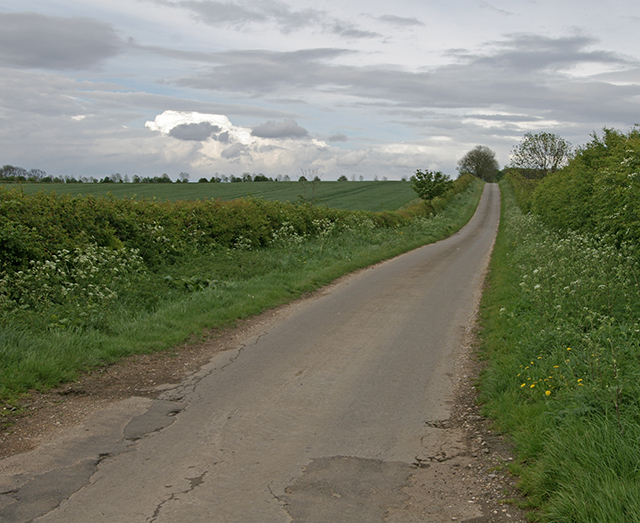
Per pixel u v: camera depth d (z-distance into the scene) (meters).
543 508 3.21
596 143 17.53
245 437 4.54
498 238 28.66
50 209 10.84
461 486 3.69
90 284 8.97
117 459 4.05
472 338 8.12
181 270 12.52
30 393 5.34
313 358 7.11
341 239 22.58
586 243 11.30
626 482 3.13
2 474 3.74
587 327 6.80
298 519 3.22
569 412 4.24
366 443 4.46
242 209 18.47
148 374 6.32
